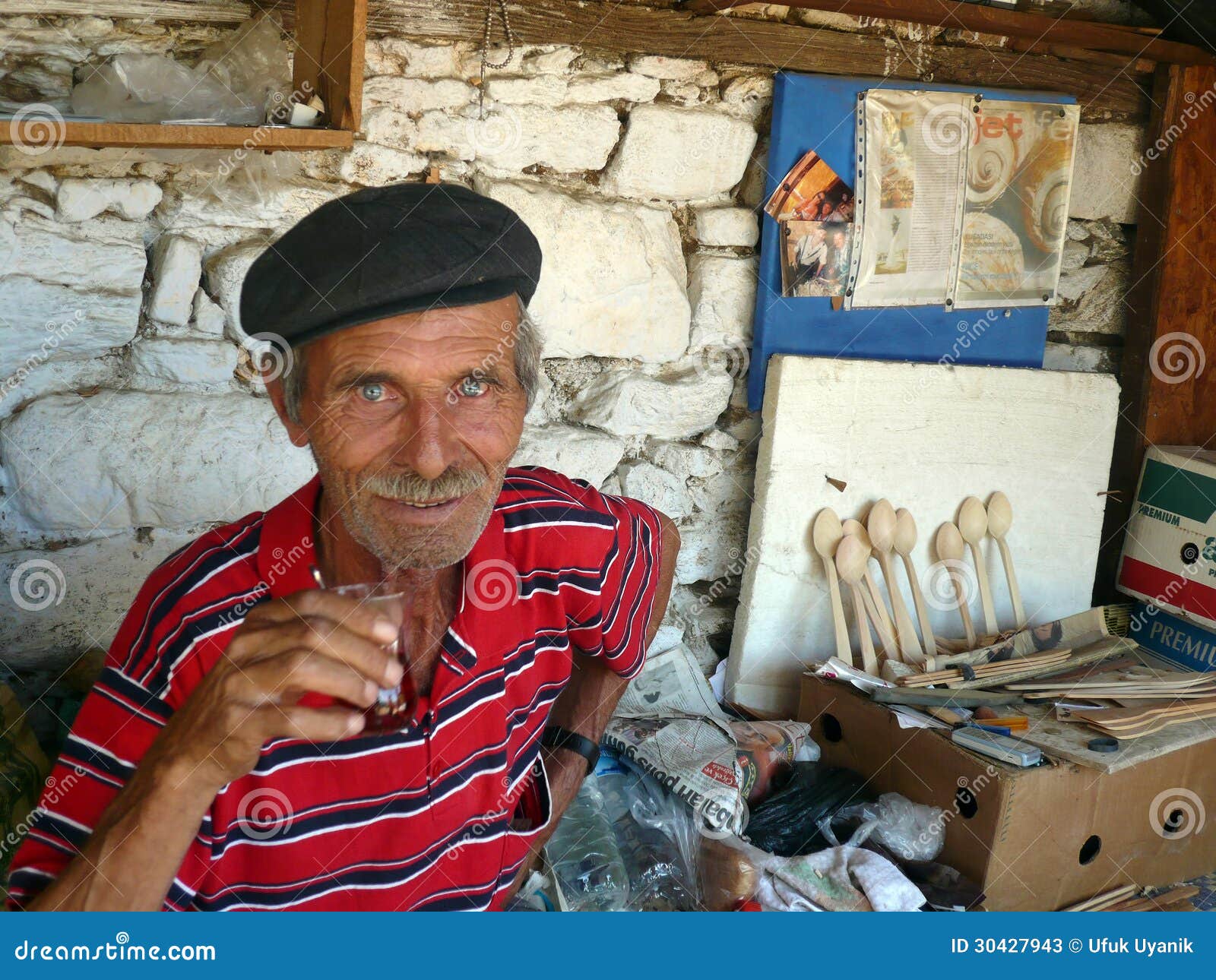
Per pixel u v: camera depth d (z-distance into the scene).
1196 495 2.67
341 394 1.03
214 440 2.11
